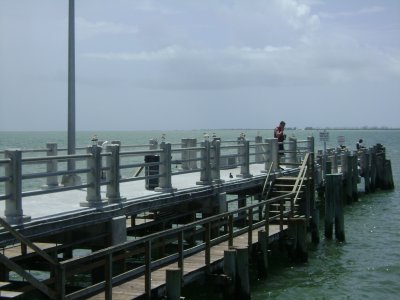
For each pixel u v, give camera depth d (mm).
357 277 17578
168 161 15570
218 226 17438
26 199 14016
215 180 18266
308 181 22422
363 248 21609
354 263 19266
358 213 30781
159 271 12594
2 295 9109
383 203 34844
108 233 12797
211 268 13578
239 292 13852
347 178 34094
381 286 16734
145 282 10969
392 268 18641
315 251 21000
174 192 15609
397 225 26859
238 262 13844
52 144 16422
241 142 22047
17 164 10586
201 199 17859
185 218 19953
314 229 22062
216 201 18094
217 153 18438
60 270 9094
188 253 13344
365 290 16344
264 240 16672
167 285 11219
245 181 20297
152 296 11305
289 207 21531
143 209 13984
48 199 14016
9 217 10422
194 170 17156
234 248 14023
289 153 27219
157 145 20750
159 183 15625
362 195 39031
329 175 22875
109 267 10039
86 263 13422
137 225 17203
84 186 12422
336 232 22750
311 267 18562
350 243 22531
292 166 26500
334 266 18797
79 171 12266
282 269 18219
